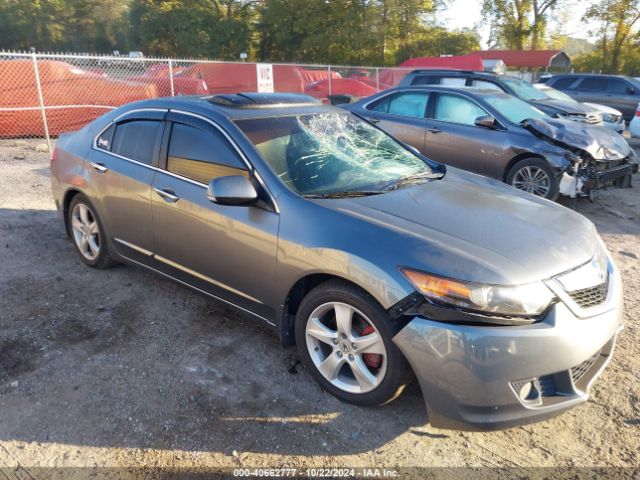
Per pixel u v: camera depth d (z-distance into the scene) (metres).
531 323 2.54
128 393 3.03
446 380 2.52
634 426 2.90
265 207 3.14
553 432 2.85
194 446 2.66
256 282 3.23
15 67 10.93
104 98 11.84
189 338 3.63
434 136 7.69
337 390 3.00
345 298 2.81
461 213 3.12
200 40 45.12
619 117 13.53
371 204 3.12
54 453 2.58
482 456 2.67
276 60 49.22
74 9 54.03
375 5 43.19
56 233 5.51
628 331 3.90
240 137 3.39
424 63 28.20
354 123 4.18
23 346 3.43
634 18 43.44
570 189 6.69
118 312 3.93
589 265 2.88
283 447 2.68
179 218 3.58
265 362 3.39
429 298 2.54
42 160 9.25
